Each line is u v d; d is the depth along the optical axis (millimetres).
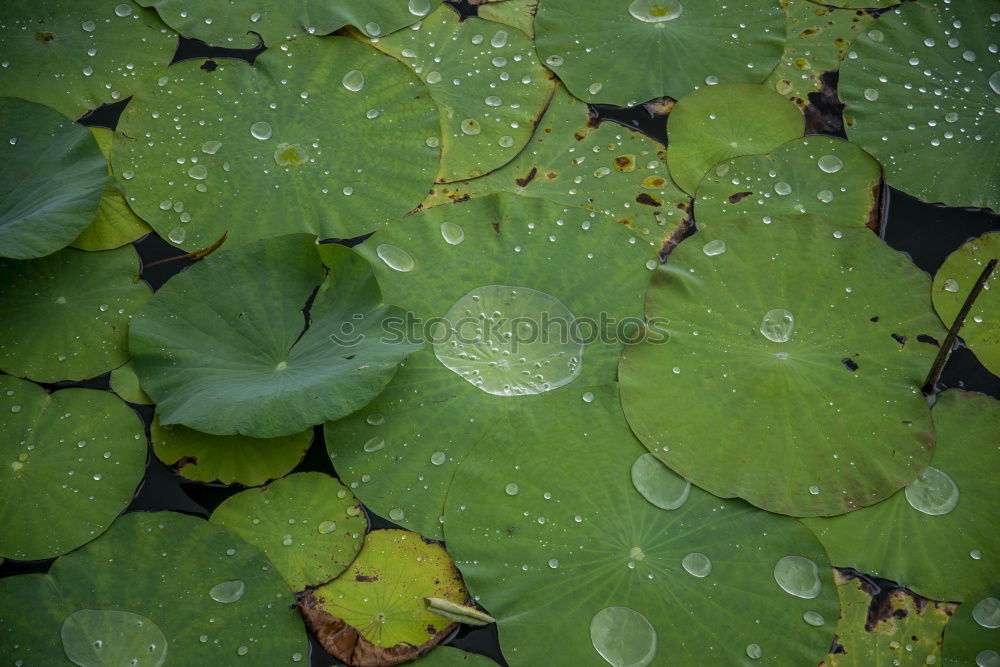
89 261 2184
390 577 2043
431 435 2100
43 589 2023
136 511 2064
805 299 2158
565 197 2234
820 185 2246
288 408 2051
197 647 2006
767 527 2061
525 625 2016
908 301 2162
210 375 2098
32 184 2168
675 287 2166
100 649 1998
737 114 2293
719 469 2078
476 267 2182
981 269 2188
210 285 2139
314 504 2072
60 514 2057
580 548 2049
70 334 2143
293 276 2150
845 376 2115
